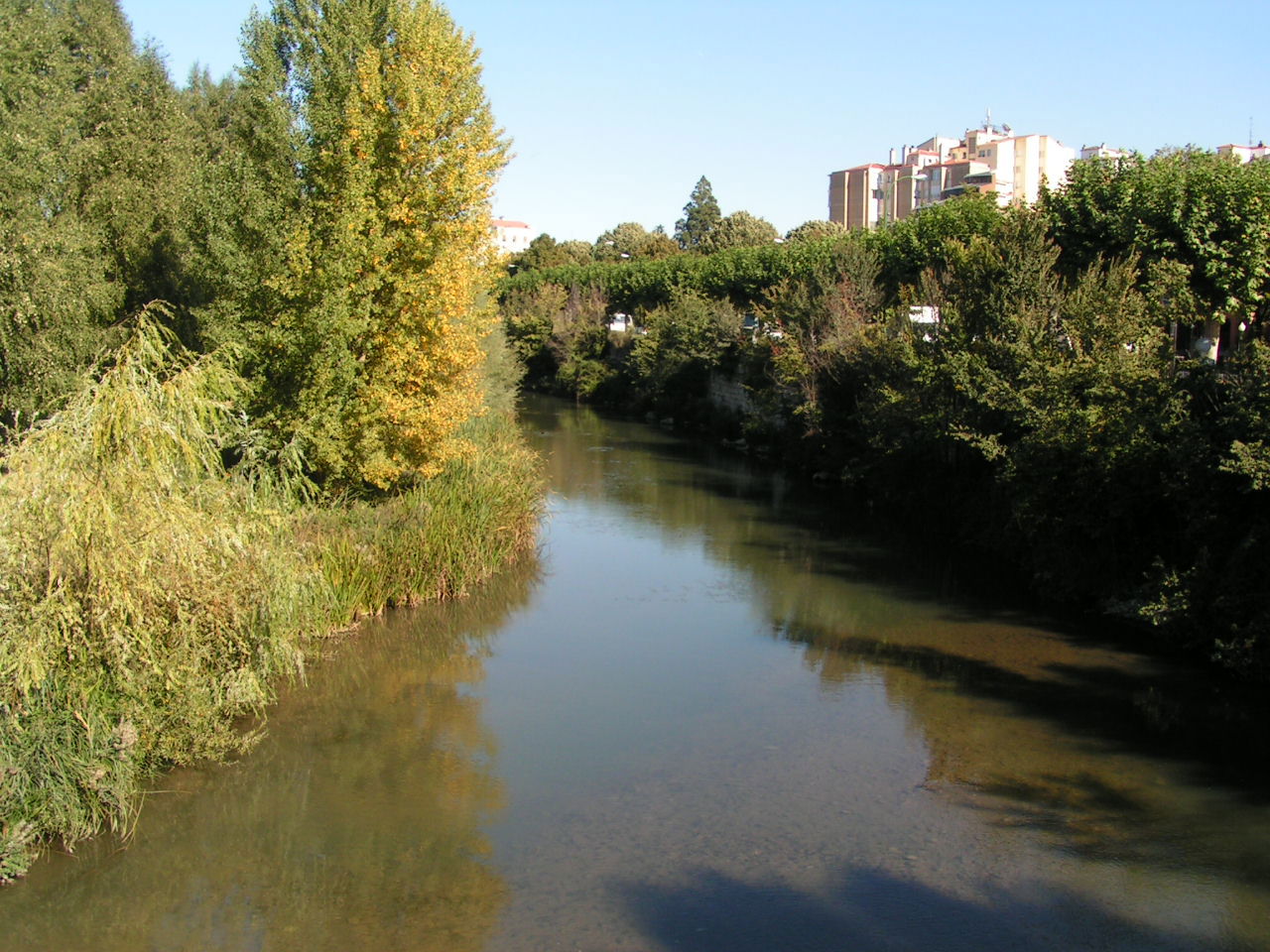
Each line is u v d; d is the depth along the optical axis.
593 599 17.27
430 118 16.83
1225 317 18.92
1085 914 7.95
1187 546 15.03
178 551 9.02
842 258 29.83
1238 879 8.50
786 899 8.16
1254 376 13.67
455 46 17.81
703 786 10.24
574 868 8.65
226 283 17.25
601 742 11.36
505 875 8.52
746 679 13.38
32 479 8.38
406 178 17.17
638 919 7.85
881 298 29.06
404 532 16.36
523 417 46.53
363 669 13.76
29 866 8.41
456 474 19.05
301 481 14.98
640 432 41.31
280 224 16.70
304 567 11.84
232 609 9.79
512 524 19.20
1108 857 8.84
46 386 16.77
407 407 17.11
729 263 44.47
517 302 67.12
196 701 9.59
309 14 17.67
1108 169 20.97
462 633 15.38
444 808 9.73
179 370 10.41
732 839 9.16
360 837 9.15
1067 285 19.73
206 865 8.63
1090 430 15.66
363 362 17.28
